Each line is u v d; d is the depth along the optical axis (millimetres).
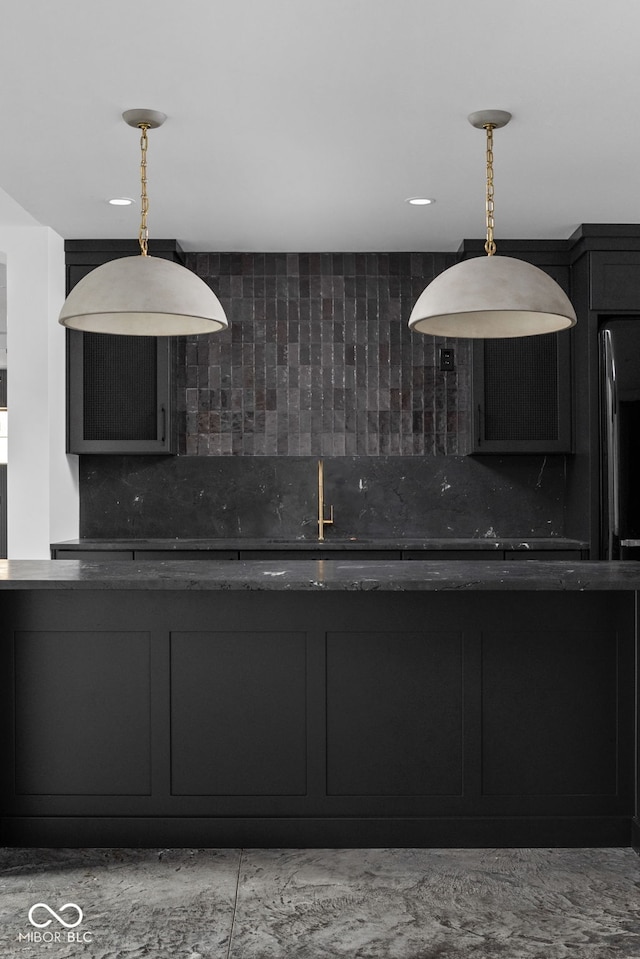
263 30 2705
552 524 5438
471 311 2682
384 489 5418
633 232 4777
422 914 2621
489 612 3092
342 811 3092
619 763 3104
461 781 3100
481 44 2803
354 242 5156
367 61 2912
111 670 3104
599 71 2984
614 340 4730
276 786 3094
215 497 5426
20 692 3109
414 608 3088
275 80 3043
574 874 2889
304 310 5395
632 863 2973
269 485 5418
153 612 3092
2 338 5453
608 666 3109
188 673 3094
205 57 2877
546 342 5137
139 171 3969
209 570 3090
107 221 4750
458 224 4797
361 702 3094
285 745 3094
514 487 5438
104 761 3104
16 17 2623
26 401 4906
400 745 3094
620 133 3521
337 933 2510
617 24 2682
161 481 5441
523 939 2475
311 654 3088
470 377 5160
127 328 3150
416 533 5418
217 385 5398
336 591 3082
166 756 3094
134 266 2812
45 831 3105
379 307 5391
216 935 2500
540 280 2754
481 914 2621
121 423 5172
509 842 3090
